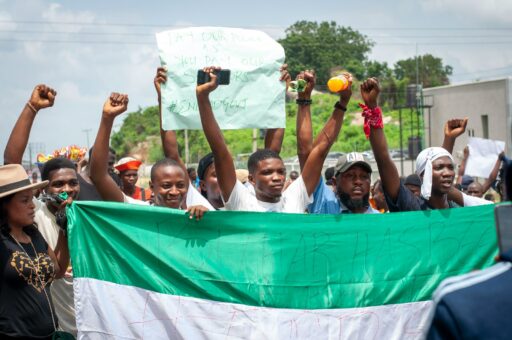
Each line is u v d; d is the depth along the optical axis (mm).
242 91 5879
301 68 87125
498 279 2479
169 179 5582
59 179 5660
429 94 41656
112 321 5062
